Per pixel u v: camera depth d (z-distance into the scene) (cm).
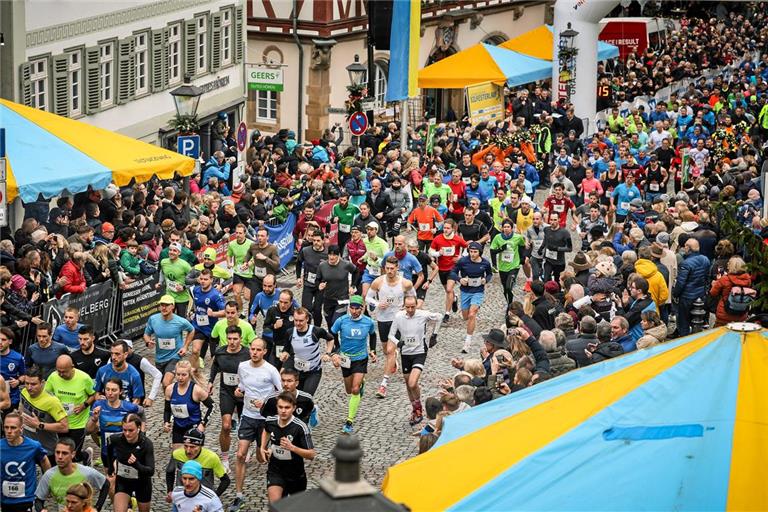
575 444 2852
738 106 13200
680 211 7331
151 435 5069
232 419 5122
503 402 3241
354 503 1753
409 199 8088
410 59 9912
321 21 12781
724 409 2858
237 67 11900
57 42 8606
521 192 8119
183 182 7544
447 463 2936
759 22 19900
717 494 2656
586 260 6341
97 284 5862
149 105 10094
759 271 4706
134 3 9638
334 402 5528
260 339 4462
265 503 4459
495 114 12438
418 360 5200
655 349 3203
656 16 18675
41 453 4016
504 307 7312
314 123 13100
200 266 6016
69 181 6119
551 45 13575
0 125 6325
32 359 4778
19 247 5912
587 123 12938
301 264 6259
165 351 5216
